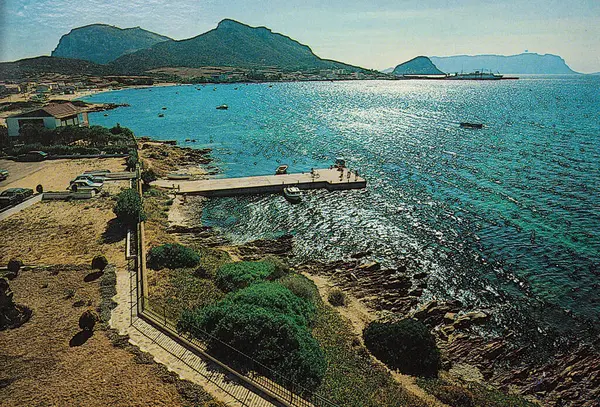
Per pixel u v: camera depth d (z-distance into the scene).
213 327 31.14
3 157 91.31
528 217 65.38
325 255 54.16
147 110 198.00
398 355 33.62
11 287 36.78
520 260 52.56
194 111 193.00
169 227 59.19
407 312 41.75
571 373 33.94
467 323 40.12
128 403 23.45
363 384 28.98
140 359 27.45
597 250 54.66
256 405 24.14
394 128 145.12
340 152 109.50
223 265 45.38
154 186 76.00
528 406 29.84
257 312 31.91
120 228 52.28
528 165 93.38
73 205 60.72
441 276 49.16
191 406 23.55
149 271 42.09
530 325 40.28
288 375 27.23
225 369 27.22
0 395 23.73
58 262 42.62
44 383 24.86
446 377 32.75
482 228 61.78
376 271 49.50
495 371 34.28
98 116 178.38
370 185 82.06
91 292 36.34
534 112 181.50
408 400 28.14
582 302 43.91
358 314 40.59
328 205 71.81
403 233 60.66
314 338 33.12
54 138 100.62
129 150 97.62
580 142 115.38
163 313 33.78
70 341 29.20
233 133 137.38
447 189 79.00
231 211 68.94
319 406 25.36
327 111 193.50
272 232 61.12
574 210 67.81
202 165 97.25
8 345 28.55
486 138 123.94
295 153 108.75
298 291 40.28
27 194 62.16
